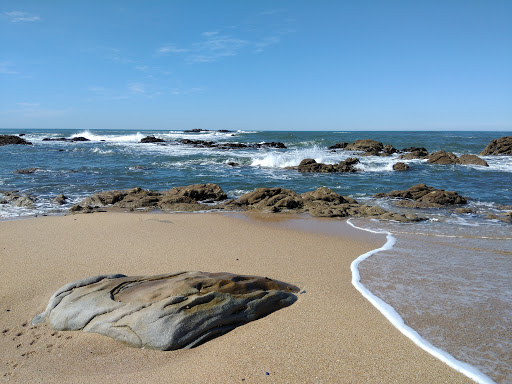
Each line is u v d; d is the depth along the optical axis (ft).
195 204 41.98
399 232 30.60
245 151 113.70
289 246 25.94
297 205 41.42
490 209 41.39
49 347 13.19
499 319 15.07
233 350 12.78
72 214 37.14
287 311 15.62
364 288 18.20
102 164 81.30
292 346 13.01
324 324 14.53
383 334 13.85
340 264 21.95
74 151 114.52
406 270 20.92
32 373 11.89
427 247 25.93
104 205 42.01
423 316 15.30
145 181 59.67
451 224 33.94
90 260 22.18
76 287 15.67
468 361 12.26
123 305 13.94
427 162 90.17
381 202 45.47
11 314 15.58
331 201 43.01
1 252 23.79
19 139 148.97
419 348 12.98
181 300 13.87
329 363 12.06
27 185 54.03
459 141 175.11
